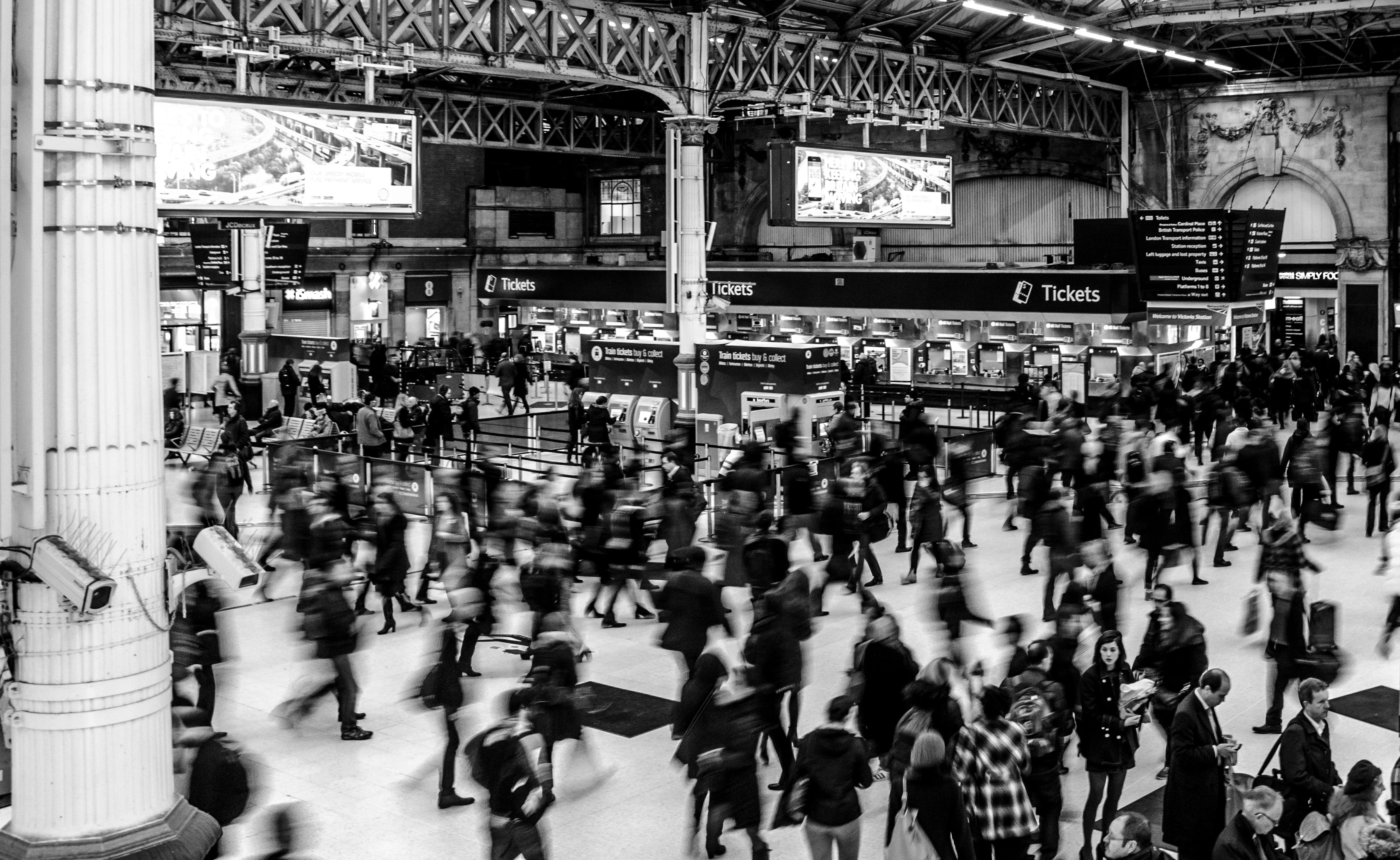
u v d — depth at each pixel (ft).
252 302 109.50
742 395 84.02
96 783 22.49
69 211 22.03
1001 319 118.93
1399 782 29.91
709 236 92.89
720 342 97.30
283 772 36.55
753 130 157.07
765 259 158.81
